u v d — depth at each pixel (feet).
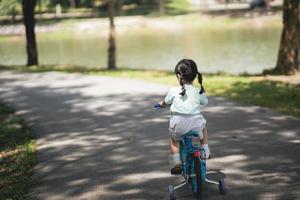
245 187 26.96
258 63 115.24
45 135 42.29
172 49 153.79
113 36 100.42
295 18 71.41
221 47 151.12
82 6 295.07
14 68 103.19
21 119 49.03
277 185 27.02
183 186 27.58
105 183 29.12
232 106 48.52
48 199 27.20
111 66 100.63
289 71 72.18
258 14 229.86
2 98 63.00
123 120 45.62
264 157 32.04
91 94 61.41
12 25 238.48
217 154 33.19
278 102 48.93
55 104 56.29
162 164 31.94
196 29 216.13
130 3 294.87
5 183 30.30
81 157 34.83
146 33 214.28
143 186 28.17
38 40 212.64
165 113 47.34
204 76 75.87
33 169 32.78
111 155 34.73
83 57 149.48
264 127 39.68
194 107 24.97
